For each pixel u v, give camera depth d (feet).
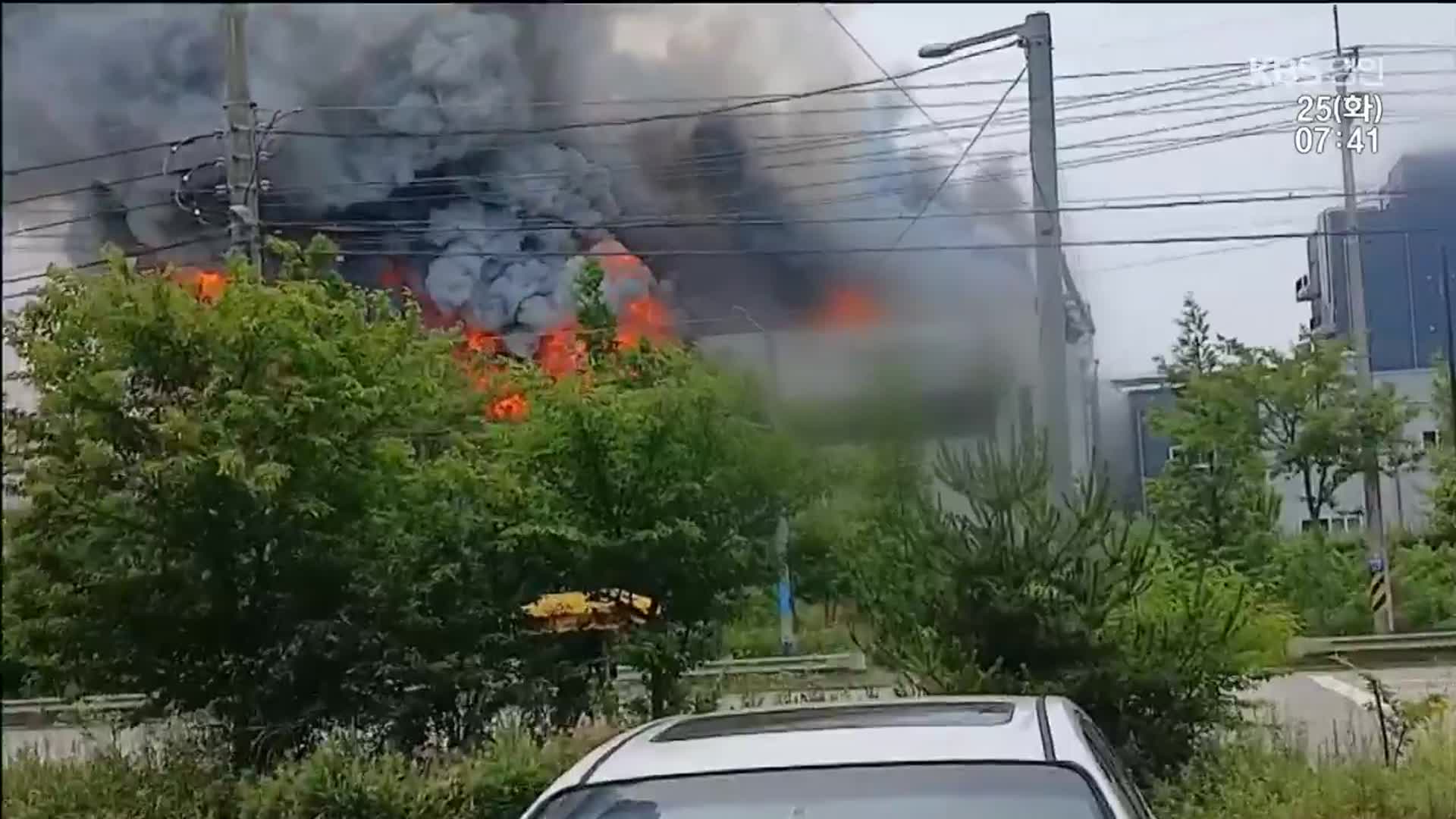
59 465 35.58
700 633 38.93
